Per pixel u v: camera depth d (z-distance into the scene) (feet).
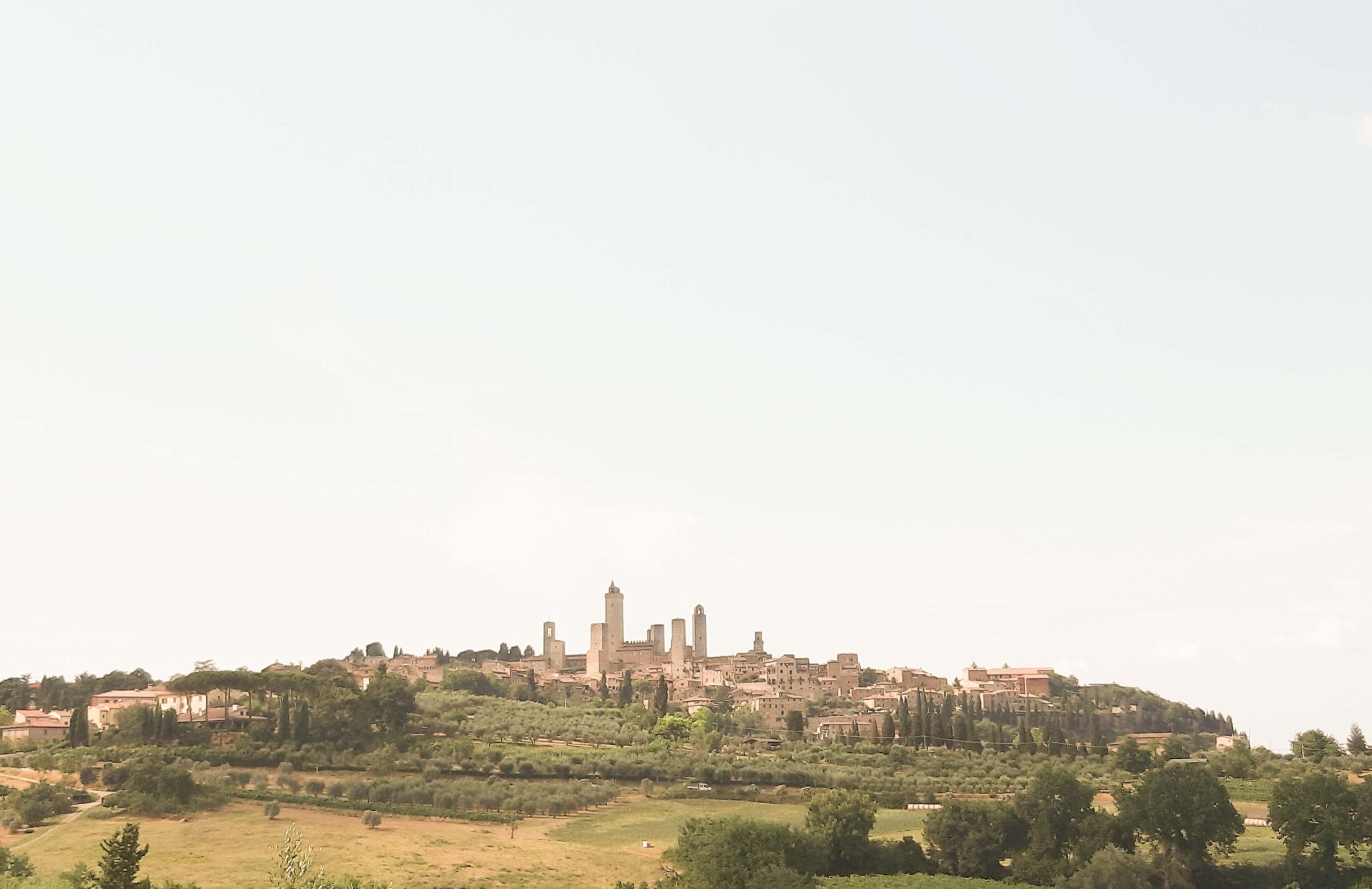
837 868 454.81
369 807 516.32
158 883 378.94
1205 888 434.30
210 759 599.16
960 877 441.68
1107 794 607.37
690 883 405.39
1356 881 427.74
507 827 508.53
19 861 365.81
